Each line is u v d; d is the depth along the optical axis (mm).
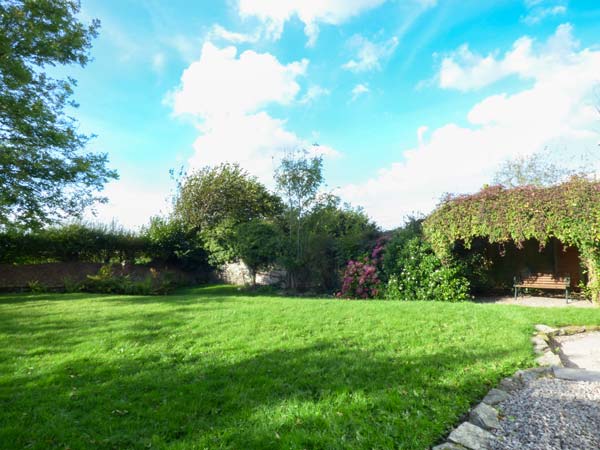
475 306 8242
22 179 12891
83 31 14156
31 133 12750
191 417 2900
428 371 3754
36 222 13773
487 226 10070
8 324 6469
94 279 14664
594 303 9594
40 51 12945
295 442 2465
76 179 14320
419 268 11242
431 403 3037
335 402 3072
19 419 2875
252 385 3516
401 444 2436
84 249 16719
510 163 23312
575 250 11703
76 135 14461
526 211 9523
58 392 3406
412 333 5461
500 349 4594
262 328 5875
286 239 15570
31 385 3566
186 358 4383
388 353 4418
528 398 3260
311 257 14852
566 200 8953
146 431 2699
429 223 11336
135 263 18547
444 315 6902
